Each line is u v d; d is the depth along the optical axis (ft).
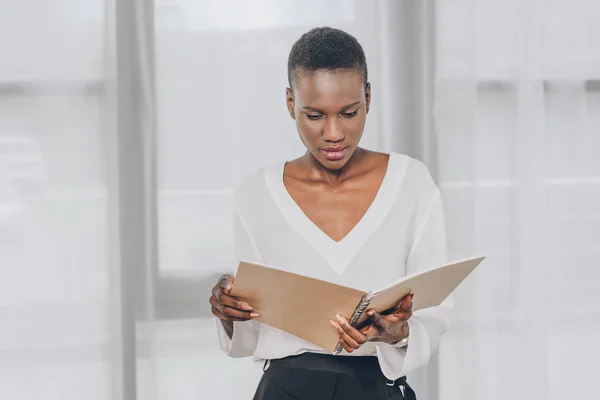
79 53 6.35
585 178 6.95
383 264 4.21
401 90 6.58
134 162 6.42
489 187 6.76
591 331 6.99
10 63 6.32
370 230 4.24
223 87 6.51
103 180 6.39
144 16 6.39
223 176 6.55
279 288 3.74
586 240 6.99
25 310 6.39
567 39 6.86
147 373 6.49
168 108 6.47
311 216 4.36
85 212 6.40
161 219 6.51
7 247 6.37
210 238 6.56
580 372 7.02
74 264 6.40
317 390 4.10
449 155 6.61
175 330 6.58
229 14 6.49
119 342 6.41
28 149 6.36
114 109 6.34
